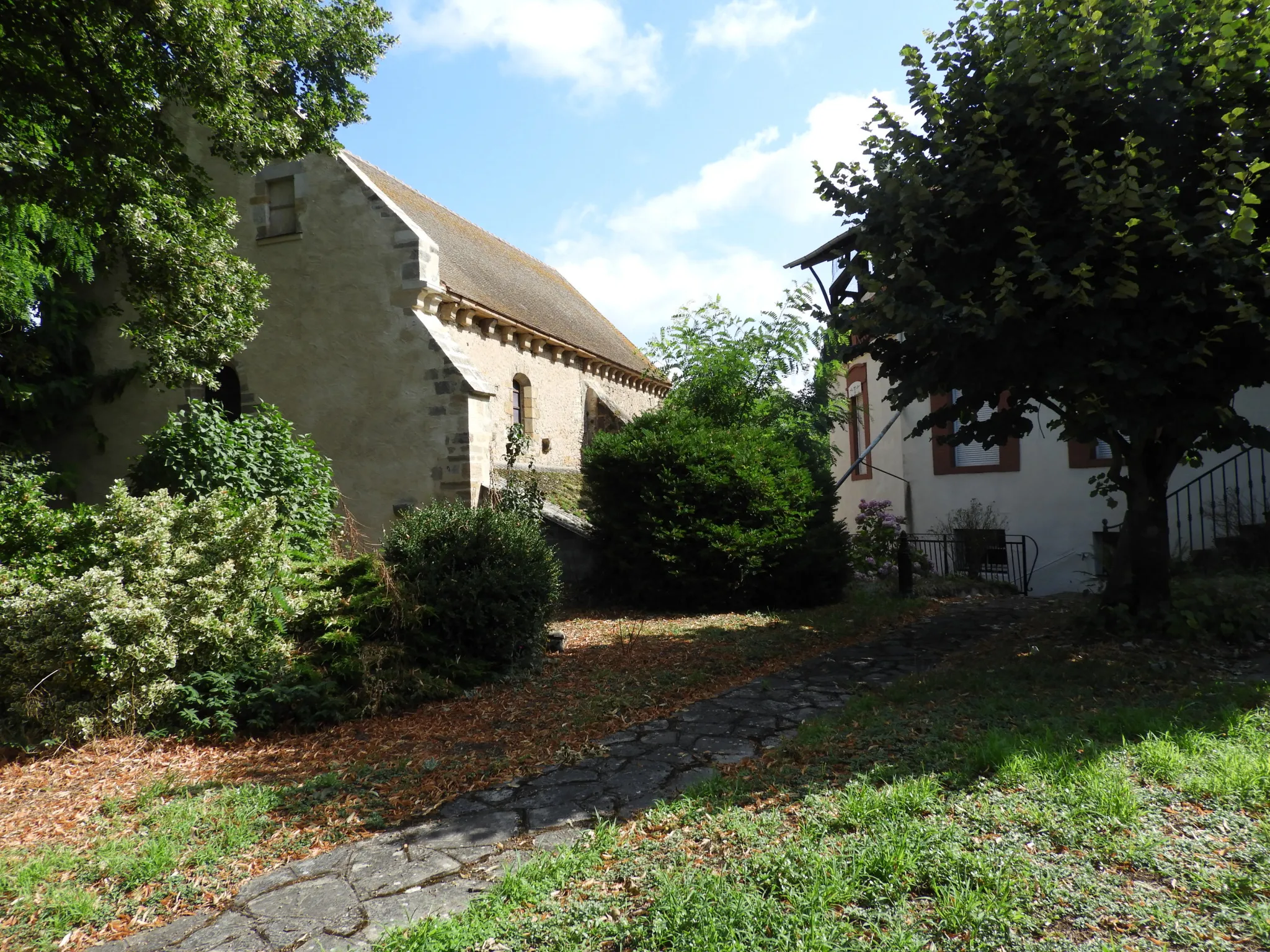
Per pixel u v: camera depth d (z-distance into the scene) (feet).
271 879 11.81
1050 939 8.15
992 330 19.19
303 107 36.37
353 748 18.19
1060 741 13.91
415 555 24.39
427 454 42.16
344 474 43.55
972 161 20.67
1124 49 19.63
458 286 47.85
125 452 48.67
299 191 44.86
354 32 37.52
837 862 10.01
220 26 28.84
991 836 10.50
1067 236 20.21
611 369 65.77
